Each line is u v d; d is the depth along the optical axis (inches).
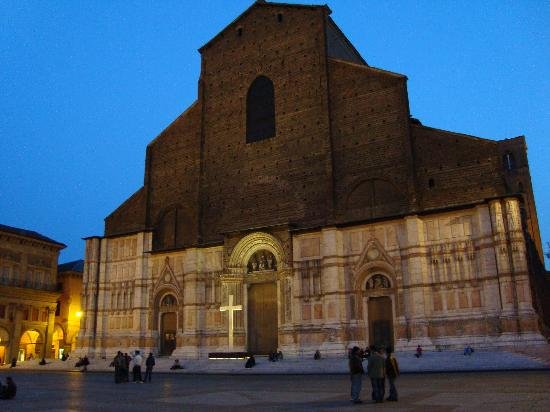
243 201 2105.1
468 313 1601.9
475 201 1658.5
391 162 1828.2
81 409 729.0
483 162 1686.8
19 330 2787.9
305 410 677.9
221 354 1899.6
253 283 2003.0
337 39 2295.8
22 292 2827.3
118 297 2279.8
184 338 2062.0
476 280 1614.2
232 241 2037.4
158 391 1029.8
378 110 1898.4
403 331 1662.2
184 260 2164.1
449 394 815.1
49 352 2935.5
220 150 2223.2
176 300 2158.0
